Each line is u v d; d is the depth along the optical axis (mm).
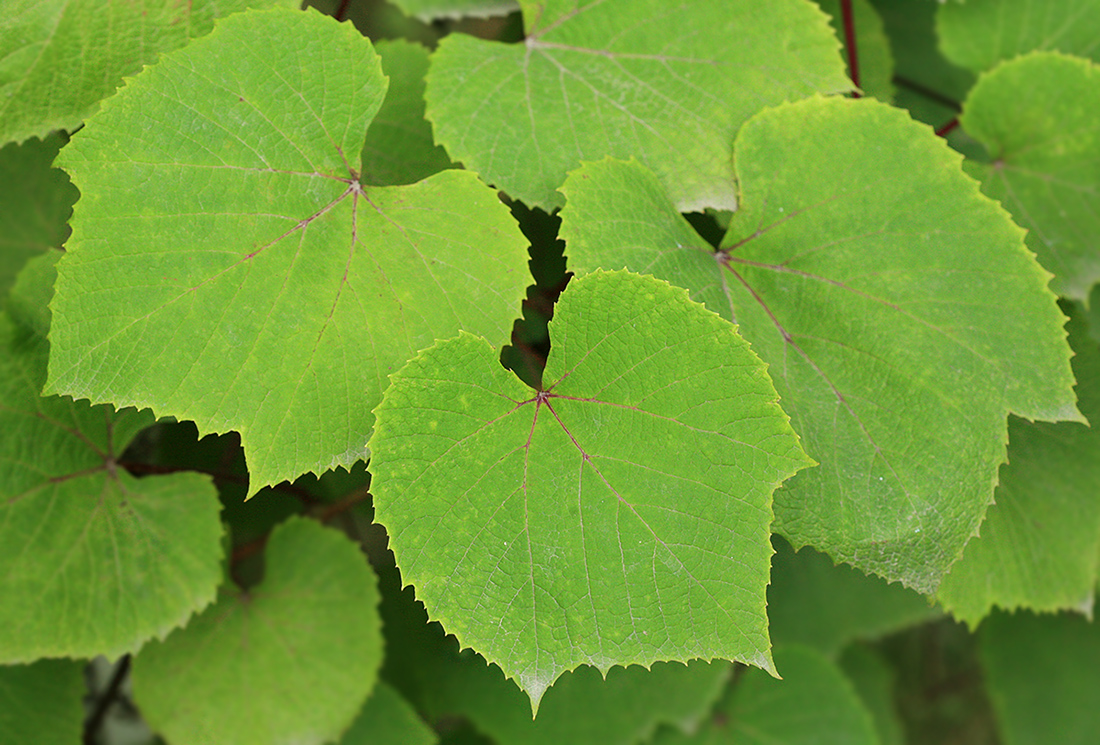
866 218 820
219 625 932
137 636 860
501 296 783
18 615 847
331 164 787
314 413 767
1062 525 897
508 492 767
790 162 826
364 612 941
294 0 807
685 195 827
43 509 858
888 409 808
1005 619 1301
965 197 818
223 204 771
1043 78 900
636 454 771
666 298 765
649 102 834
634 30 842
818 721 1173
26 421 857
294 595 940
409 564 758
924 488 803
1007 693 1298
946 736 1871
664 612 766
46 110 808
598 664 764
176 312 762
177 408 758
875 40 952
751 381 765
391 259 781
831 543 803
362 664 939
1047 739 1265
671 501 768
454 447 764
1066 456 901
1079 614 1260
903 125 823
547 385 780
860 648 1470
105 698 950
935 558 803
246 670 929
